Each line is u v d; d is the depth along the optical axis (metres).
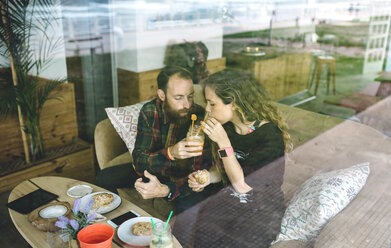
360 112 2.20
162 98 1.52
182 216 1.23
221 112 1.35
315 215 0.95
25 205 1.13
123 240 0.93
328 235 0.88
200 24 2.87
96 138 1.67
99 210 1.08
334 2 4.00
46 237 0.96
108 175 1.55
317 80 2.96
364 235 0.87
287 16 3.60
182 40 2.64
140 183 1.28
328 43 3.73
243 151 1.30
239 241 1.04
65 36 2.29
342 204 0.98
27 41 2.03
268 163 1.26
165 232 0.87
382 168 1.18
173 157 1.41
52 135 2.10
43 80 2.08
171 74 1.50
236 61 2.70
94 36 2.45
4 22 1.87
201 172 1.29
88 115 2.48
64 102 2.11
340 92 2.63
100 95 2.51
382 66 3.48
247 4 3.26
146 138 1.50
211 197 1.25
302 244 0.98
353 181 1.06
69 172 2.10
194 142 1.36
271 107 1.43
